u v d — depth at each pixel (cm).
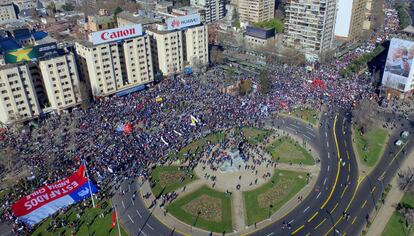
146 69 19125
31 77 15538
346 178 12156
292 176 12269
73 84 16788
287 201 11181
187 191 11619
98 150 13500
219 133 14750
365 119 15288
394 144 14075
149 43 18850
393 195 11331
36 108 15975
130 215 10700
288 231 10075
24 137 14712
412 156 13288
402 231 9956
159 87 19262
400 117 16050
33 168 12681
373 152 13588
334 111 16500
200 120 15562
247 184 11894
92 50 16850
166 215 10712
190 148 13762
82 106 16875
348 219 10438
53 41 17100
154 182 12012
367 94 17850
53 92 16262
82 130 15012
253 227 10231
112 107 16975
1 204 11156
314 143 14225
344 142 14250
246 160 13100
